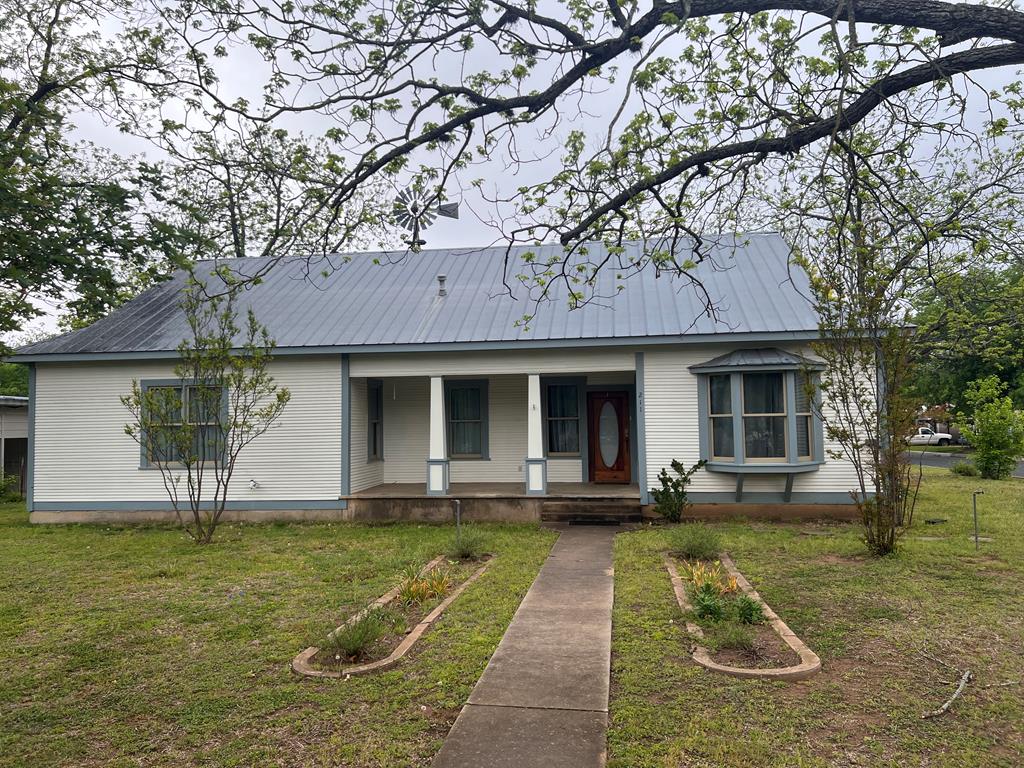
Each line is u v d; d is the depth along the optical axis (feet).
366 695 15.96
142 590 27.25
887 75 16.28
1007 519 38.78
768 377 40.78
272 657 18.88
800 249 30.53
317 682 16.94
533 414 44.21
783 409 40.52
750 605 20.52
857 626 20.16
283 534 40.27
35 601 25.77
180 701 16.15
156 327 48.52
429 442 51.67
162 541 38.73
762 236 52.80
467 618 21.79
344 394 45.42
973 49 15.19
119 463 46.11
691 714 14.57
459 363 44.83
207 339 39.34
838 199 22.62
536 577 27.35
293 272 55.72
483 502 44.01
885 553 29.84
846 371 30.63
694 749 13.08
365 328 46.32
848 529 37.37
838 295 29.27
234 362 38.34
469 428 51.49
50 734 14.69
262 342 44.86
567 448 50.57
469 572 28.86
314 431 45.52
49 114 38.65
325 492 45.21
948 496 49.39
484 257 56.85
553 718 14.44
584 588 25.41
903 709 14.78
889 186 18.49
